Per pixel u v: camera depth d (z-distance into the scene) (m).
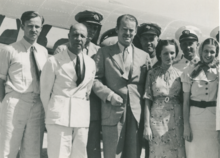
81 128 3.54
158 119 3.78
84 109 3.58
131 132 3.85
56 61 3.56
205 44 3.76
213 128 3.66
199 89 3.68
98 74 3.95
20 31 5.62
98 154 4.00
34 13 3.82
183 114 3.78
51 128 3.46
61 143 3.43
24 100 3.70
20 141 3.74
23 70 3.71
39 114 3.82
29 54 3.82
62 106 3.48
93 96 4.04
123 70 3.88
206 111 3.66
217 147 3.69
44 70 3.55
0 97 3.77
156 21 6.08
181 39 4.77
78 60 3.63
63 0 5.79
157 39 5.04
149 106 3.91
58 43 5.70
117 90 3.87
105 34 5.72
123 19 3.91
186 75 3.78
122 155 3.93
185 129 3.72
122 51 3.98
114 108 3.84
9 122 3.62
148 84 3.92
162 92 3.81
